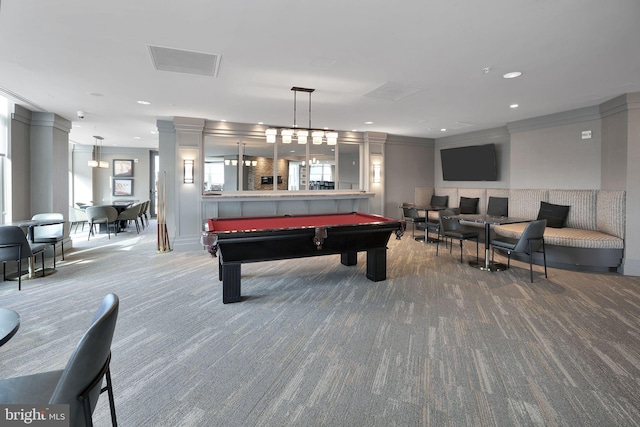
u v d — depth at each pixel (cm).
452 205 873
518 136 680
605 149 531
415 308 352
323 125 741
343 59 351
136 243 741
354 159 859
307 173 809
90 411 122
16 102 522
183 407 197
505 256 596
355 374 232
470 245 705
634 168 475
